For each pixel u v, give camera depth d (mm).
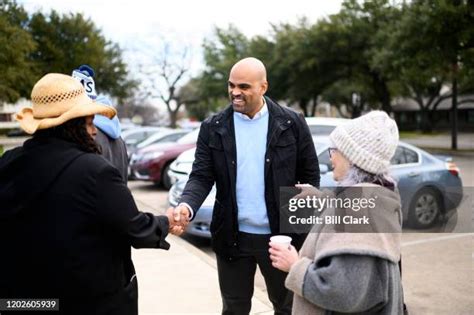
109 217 1584
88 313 1639
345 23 27094
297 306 1670
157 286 4094
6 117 46938
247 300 2689
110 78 42312
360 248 1425
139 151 10844
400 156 5973
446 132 42344
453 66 18766
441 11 17016
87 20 39969
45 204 1537
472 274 4539
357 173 1553
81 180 1548
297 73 30234
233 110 2578
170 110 48625
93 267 1594
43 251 1545
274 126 2496
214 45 44688
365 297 1445
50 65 37781
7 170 1566
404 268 4758
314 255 1623
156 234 1788
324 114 71438
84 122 1676
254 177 2512
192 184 2590
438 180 5898
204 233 5418
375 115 1586
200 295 3881
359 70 28672
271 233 2518
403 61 19344
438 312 3686
